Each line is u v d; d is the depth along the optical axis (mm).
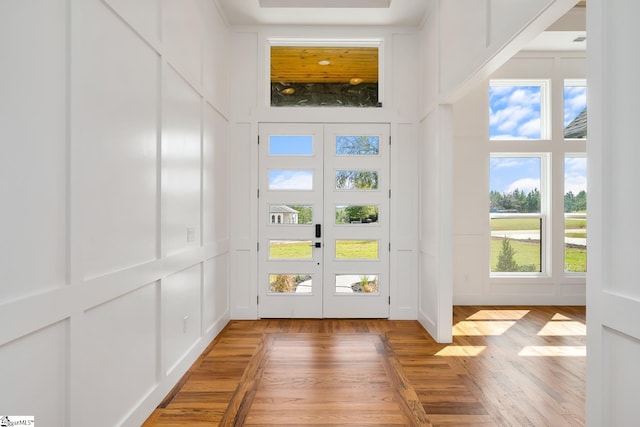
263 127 4297
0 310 1174
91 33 1656
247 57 4281
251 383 2639
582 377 2748
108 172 1798
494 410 2283
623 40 1326
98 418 1718
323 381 2670
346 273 4312
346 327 3963
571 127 5016
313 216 4316
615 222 1373
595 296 1447
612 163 1385
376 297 4301
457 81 3021
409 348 3334
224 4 3777
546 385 2617
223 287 3969
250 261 4285
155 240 2318
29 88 1309
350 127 4305
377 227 4305
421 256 4137
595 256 1446
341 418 2191
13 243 1242
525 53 4910
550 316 4363
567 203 5039
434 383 2641
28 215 1305
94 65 1681
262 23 4195
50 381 1423
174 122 2615
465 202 4910
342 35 4254
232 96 4273
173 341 2598
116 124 1870
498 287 4898
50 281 1409
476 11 2648
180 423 2143
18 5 1262
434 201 3650
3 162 1207
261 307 4297
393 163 4273
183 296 2797
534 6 1883
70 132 1500
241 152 4285
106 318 1794
